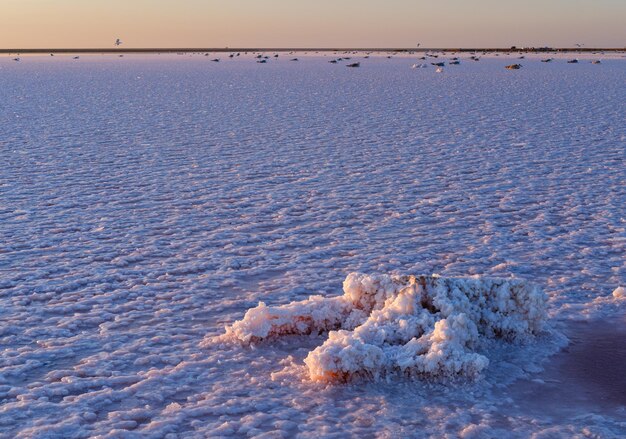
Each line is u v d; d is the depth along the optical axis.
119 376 4.43
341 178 11.55
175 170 12.32
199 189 10.68
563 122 19.55
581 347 4.84
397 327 4.62
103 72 60.72
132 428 3.83
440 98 29.39
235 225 8.55
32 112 23.20
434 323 4.58
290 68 69.88
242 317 5.50
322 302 5.14
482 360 4.27
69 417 3.92
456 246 7.60
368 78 47.84
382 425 3.80
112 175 11.80
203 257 7.20
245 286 6.31
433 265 6.92
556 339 4.93
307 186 10.91
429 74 53.53
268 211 9.29
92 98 29.83
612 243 7.65
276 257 7.21
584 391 4.20
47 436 3.71
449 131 17.92
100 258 7.11
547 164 12.73
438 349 4.31
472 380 4.28
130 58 132.38
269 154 14.18
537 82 40.41
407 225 8.56
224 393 4.21
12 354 4.79
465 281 4.93
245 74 55.81
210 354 4.78
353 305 5.09
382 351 4.35
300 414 3.95
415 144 15.59
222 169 12.44
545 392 4.19
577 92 31.67
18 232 8.07
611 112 22.11
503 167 12.50
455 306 4.78
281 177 11.65
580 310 5.55
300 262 7.05
